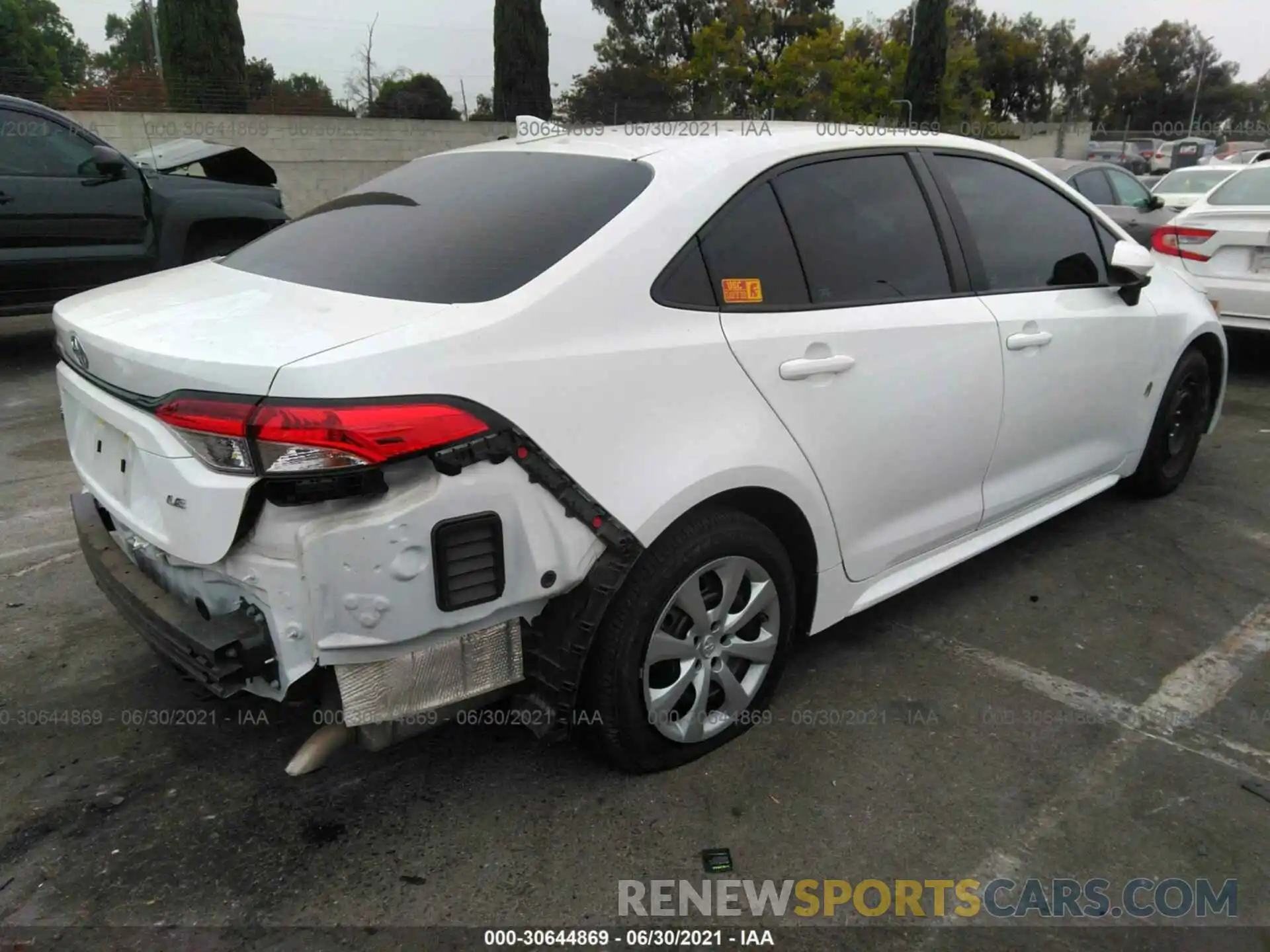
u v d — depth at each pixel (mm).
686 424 2283
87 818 2359
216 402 1844
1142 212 9484
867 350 2705
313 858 2242
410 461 1883
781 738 2723
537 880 2189
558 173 2598
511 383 1984
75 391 2420
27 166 6766
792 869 2238
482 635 2086
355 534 1843
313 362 1814
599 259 2201
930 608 3537
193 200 7695
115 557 2430
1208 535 4211
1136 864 2275
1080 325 3541
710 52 28203
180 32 17438
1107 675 3090
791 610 2711
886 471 2857
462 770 2561
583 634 2162
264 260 2658
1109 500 4621
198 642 1938
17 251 6758
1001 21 52250
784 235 2611
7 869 2193
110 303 2457
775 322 2500
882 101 25625
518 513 2012
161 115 14906
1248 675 3098
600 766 2578
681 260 2346
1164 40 73938
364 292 2203
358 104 20203
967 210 3213
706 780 2537
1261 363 7566
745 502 2500
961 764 2629
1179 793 2521
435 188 2785
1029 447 3471
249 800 2438
